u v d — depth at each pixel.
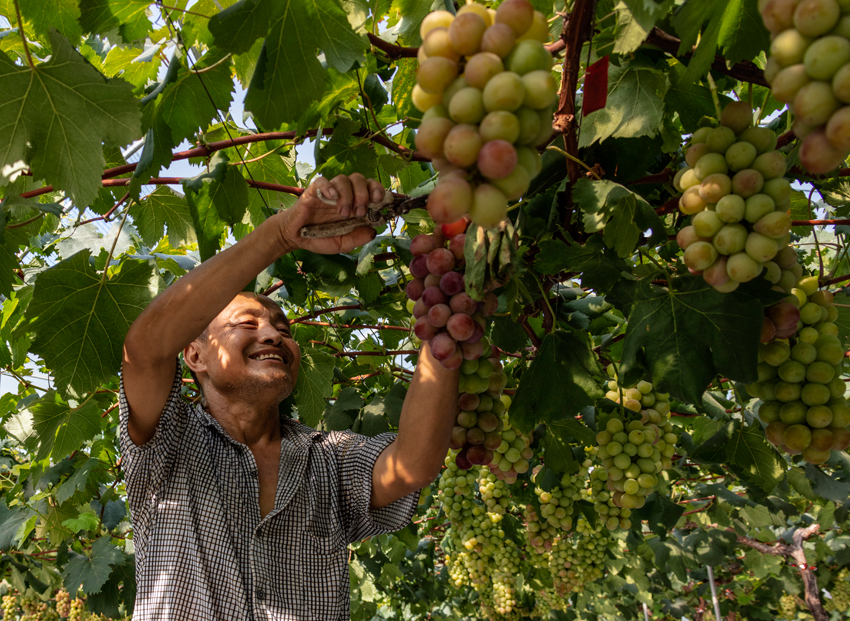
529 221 1.74
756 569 7.83
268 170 2.68
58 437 2.81
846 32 0.81
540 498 3.56
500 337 2.15
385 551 6.49
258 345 2.11
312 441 2.22
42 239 3.44
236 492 1.90
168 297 1.59
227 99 1.80
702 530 6.12
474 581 4.69
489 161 0.76
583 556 4.43
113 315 1.96
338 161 2.18
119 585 4.06
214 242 2.27
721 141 1.21
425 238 1.50
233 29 1.31
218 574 1.75
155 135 1.79
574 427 2.56
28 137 1.34
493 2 1.77
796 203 2.49
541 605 7.45
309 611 1.84
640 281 1.56
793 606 9.13
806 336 1.36
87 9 1.57
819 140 0.84
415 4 1.81
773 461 2.54
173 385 1.80
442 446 1.85
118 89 1.33
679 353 1.43
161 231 2.70
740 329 1.35
